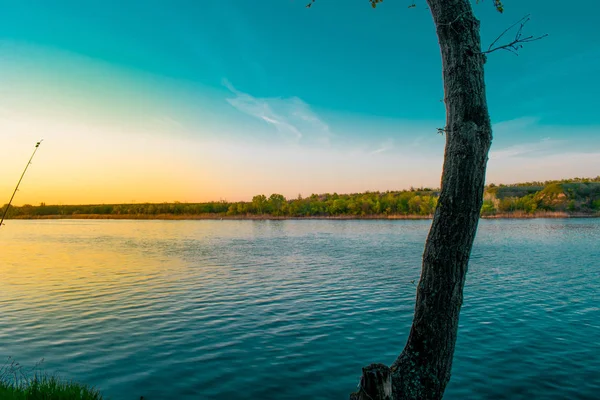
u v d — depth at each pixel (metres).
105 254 44.72
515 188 183.38
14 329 15.48
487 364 11.89
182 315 17.61
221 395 9.88
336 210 161.50
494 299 20.45
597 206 139.88
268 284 25.28
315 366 11.74
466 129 4.49
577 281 25.36
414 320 4.83
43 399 7.54
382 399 4.26
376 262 35.94
